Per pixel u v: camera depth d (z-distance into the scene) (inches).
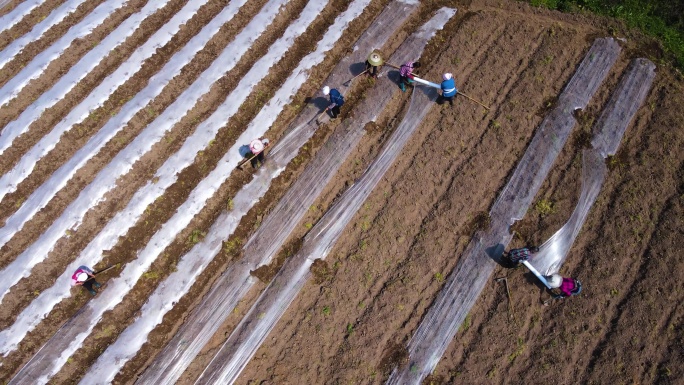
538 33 622.2
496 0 656.4
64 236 504.4
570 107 564.1
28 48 625.3
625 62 601.3
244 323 468.8
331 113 565.3
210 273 493.7
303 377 444.8
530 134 550.6
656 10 639.1
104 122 573.0
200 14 641.0
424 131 558.3
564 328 456.8
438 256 491.5
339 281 484.4
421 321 464.1
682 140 542.6
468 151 543.8
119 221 510.0
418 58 604.1
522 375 440.1
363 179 531.2
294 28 621.3
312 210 518.9
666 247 484.4
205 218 519.5
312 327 466.0
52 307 476.7
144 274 491.2
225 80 591.2
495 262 486.9
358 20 629.6
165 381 445.4
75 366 454.3
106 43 614.5
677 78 588.7
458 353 453.4
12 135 562.3
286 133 558.6
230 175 536.1
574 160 534.6
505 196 516.4
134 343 459.8
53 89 589.0
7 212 528.1
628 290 470.3
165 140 554.3
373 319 465.1
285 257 497.0
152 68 607.8
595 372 436.8
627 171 527.5
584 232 498.6
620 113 560.1
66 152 557.9
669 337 448.5
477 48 612.7
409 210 514.9
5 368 452.8
